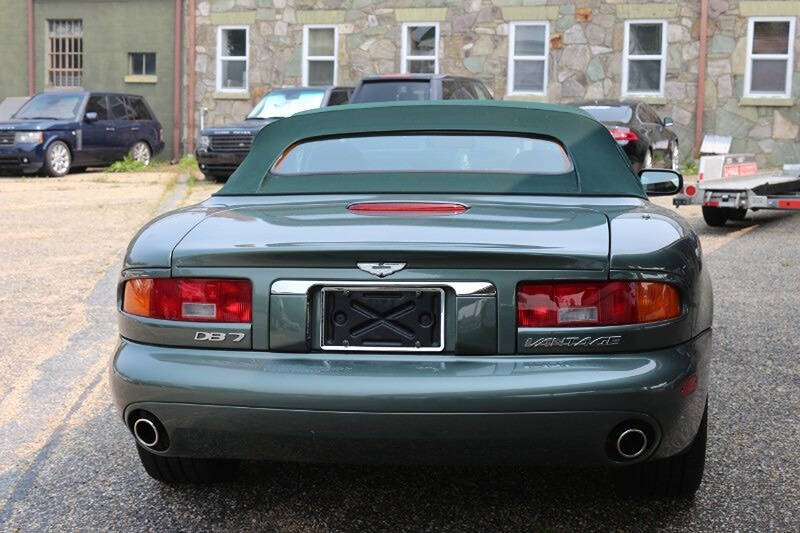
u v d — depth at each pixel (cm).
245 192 347
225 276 274
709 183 940
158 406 273
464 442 260
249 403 263
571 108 362
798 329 569
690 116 1838
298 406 261
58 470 357
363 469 357
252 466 361
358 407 258
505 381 257
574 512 315
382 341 268
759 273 753
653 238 278
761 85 1803
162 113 2211
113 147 1891
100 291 696
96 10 2238
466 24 1948
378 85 1343
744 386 455
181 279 279
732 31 1802
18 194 1406
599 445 262
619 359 263
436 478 348
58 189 1493
